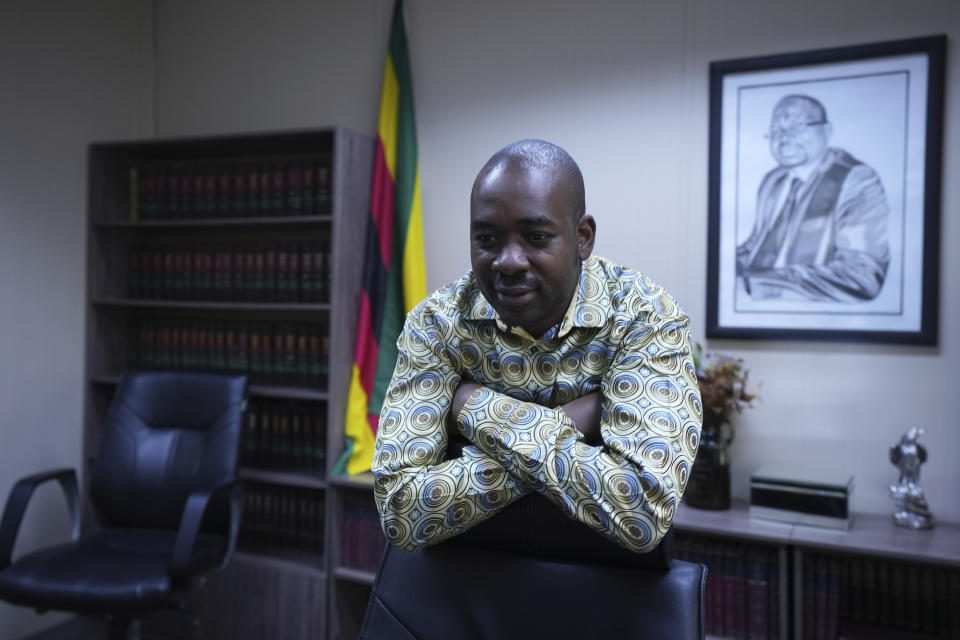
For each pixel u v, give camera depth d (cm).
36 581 219
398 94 303
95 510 269
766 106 252
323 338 296
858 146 240
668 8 267
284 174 304
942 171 232
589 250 108
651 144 271
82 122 334
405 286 292
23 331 308
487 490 108
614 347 112
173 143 317
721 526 221
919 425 237
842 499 218
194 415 269
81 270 335
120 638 235
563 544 109
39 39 314
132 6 359
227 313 345
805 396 251
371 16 320
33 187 312
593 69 280
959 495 232
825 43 246
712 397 232
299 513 299
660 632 101
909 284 235
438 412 115
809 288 247
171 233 353
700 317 265
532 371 115
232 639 292
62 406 325
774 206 252
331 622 275
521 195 97
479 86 299
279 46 340
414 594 114
